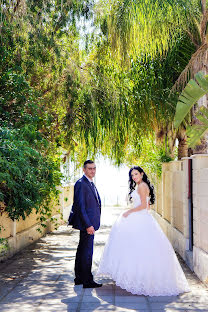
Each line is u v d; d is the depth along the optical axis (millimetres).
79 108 10656
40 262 8219
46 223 13219
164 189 12289
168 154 13906
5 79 7855
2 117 7910
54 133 10320
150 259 5637
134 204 6047
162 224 12227
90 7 9023
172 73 12305
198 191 7078
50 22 8586
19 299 5406
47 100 9984
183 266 7773
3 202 8266
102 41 10664
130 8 9695
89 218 6105
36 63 8891
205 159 7168
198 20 10242
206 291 5852
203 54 9812
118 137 11289
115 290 5859
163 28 9977
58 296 5543
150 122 12234
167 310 4879
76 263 6258
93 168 6258
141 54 11867
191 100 8008
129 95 11844
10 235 9211
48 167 8164
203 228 6680
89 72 10438
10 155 6258
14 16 8062
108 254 5945
